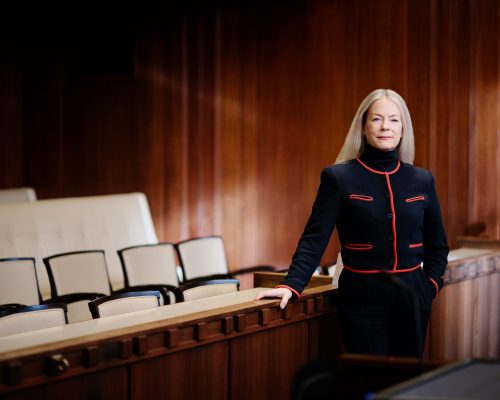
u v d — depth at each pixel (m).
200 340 2.51
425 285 2.72
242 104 7.76
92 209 6.34
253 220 7.74
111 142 8.88
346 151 2.79
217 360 2.61
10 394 2.02
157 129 8.48
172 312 2.68
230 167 7.89
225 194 7.94
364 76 6.87
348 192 2.68
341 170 2.72
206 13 7.96
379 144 2.70
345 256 2.72
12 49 9.45
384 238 2.66
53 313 2.99
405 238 2.68
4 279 4.41
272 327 2.80
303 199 7.40
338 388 1.72
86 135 9.06
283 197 7.53
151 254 5.23
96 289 4.86
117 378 2.29
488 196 6.00
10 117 9.53
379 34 6.73
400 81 6.57
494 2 5.95
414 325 2.66
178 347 2.45
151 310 2.75
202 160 8.10
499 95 5.94
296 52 7.36
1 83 9.52
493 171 5.97
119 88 8.77
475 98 6.05
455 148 6.15
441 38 6.26
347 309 2.68
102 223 6.35
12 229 5.83
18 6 9.32
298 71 7.36
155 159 8.51
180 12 8.18
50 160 9.32
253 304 2.73
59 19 9.13
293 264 2.79
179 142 8.29
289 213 7.50
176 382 2.47
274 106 7.53
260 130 7.65
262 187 7.67
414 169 2.79
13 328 2.86
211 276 5.31
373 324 2.64
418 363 1.71
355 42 6.92
